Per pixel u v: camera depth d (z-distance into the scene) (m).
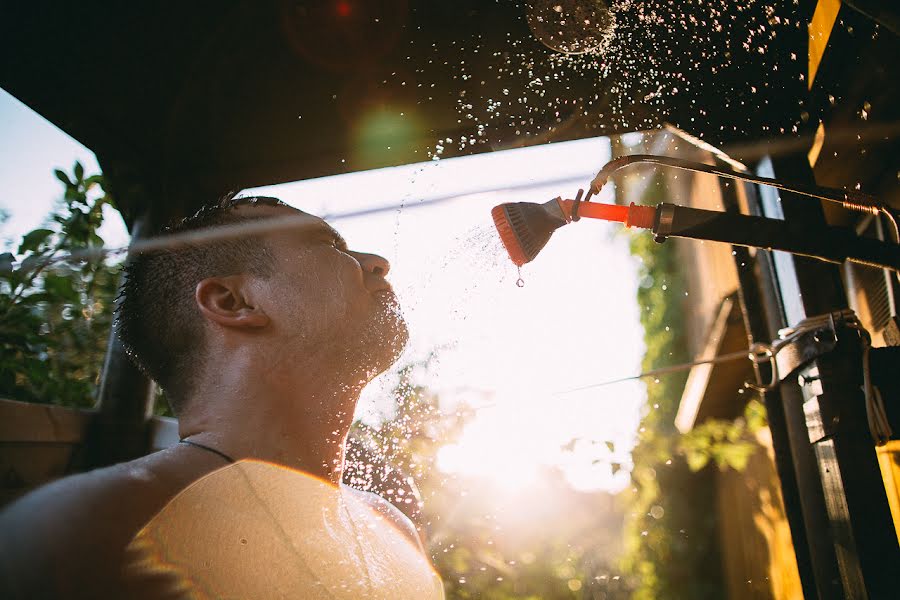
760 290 2.12
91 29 1.97
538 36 1.98
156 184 2.45
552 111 2.21
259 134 2.42
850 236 1.13
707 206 3.17
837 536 1.42
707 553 3.88
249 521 0.85
